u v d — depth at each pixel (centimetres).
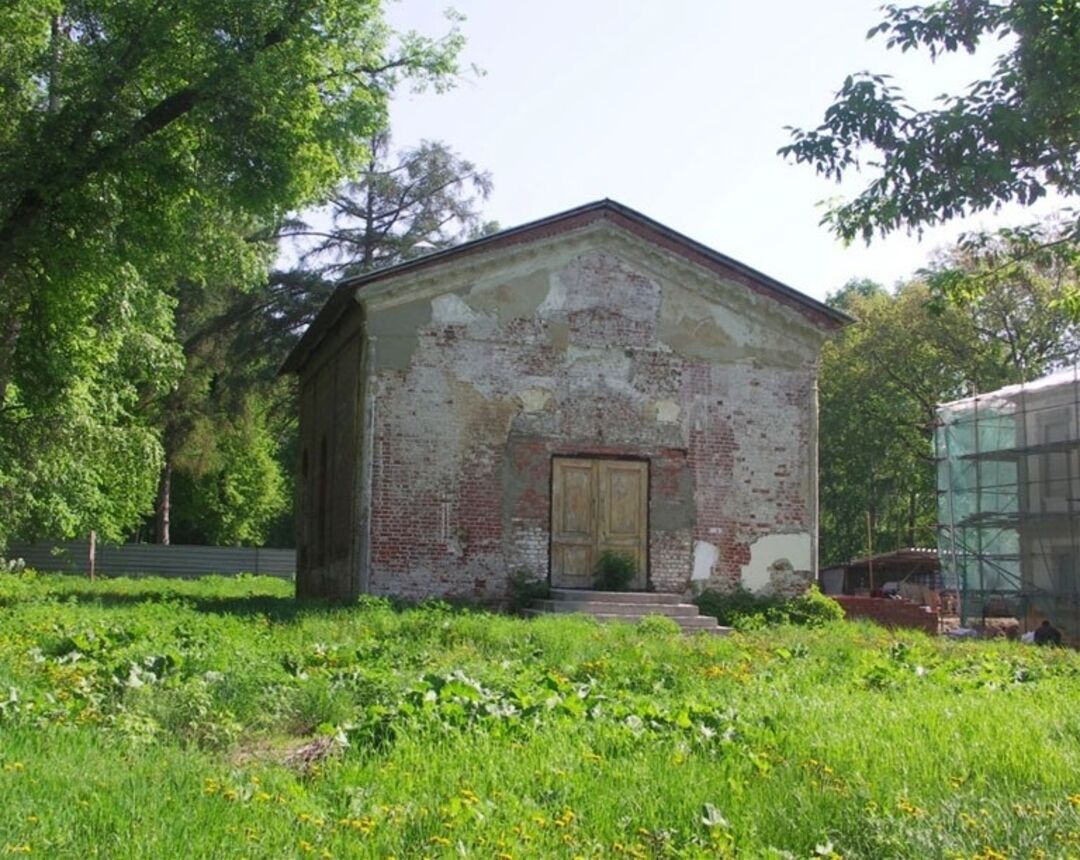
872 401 5184
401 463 2339
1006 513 3428
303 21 2205
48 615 1789
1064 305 1388
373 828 663
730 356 2536
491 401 2392
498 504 2377
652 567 2445
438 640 1684
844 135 1057
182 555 5009
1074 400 3372
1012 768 833
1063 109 988
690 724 970
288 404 5225
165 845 609
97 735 884
